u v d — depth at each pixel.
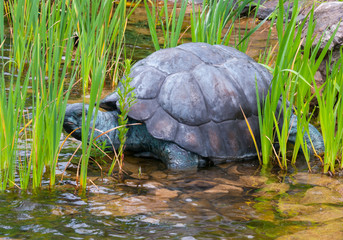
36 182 4.96
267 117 5.79
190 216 4.36
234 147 5.91
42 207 4.48
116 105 5.93
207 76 6.02
